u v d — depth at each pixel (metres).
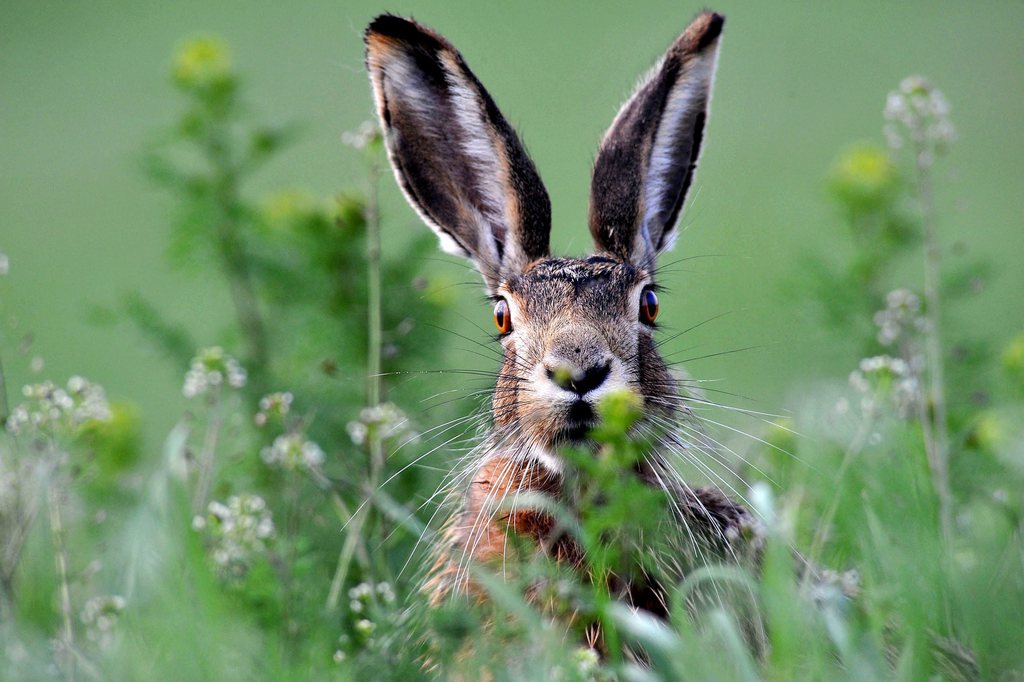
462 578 9.73
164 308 17.67
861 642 8.43
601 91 27.81
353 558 10.82
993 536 10.55
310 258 13.23
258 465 11.93
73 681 8.30
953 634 8.94
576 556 9.65
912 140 12.50
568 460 9.75
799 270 14.14
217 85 14.31
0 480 10.19
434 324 13.01
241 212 13.87
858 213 14.25
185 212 13.91
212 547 9.90
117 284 20.56
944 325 13.66
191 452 11.37
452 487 10.75
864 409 11.12
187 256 13.87
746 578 8.46
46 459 10.15
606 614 8.12
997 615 8.67
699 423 10.88
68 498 10.84
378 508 11.13
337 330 12.82
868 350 13.48
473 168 11.84
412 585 10.73
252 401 12.52
